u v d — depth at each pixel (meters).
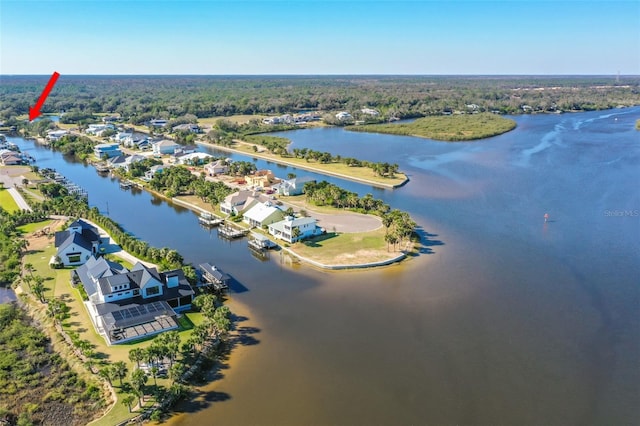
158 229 117.94
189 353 63.66
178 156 197.25
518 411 54.69
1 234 106.25
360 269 91.94
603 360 63.94
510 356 64.62
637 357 64.62
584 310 76.69
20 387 58.59
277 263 95.62
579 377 60.53
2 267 91.06
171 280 77.94
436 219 122.00
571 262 95.12
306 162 195.50
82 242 94.19
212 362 63.09
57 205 124.94
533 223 118.88
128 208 136.38
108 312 70.50
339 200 131.12
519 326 71.88
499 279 87.50
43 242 104.31
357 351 65.56
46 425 52.38
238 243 107.69
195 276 83.88
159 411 53.72
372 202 126.00
